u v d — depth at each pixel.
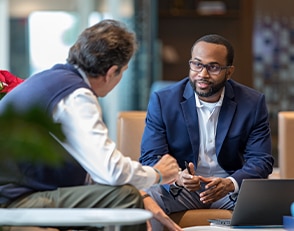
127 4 8.67
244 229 3.46
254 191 3.42
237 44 9.70
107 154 2.96
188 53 9.61
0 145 1.83
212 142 4.03
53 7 8.52
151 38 8.98
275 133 10.35
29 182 3.11
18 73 8.59
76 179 3.17
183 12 9.50
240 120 4.02
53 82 3.06
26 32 8.56
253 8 9.98
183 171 3.79
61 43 8.55
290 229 3.34
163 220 3.52
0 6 8.51
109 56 3.12
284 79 10.51
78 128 2.97
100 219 2.37
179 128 4.04
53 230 3.00
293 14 10.43
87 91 3.04
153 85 8.73
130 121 4.57
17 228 2.91
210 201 3.77
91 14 8.54
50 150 1.83
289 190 3.46
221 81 3.89
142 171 3.07
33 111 1.79
